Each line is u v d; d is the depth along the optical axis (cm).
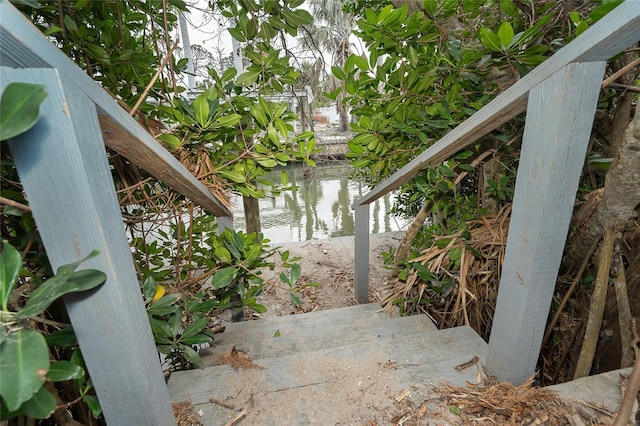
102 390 68
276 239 494
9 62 45
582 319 138
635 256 120
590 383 92
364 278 232
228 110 148
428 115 164
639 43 122
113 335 63
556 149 69
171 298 108
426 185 178
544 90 69
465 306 154
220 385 107
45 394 52
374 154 183
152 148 83
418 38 152
